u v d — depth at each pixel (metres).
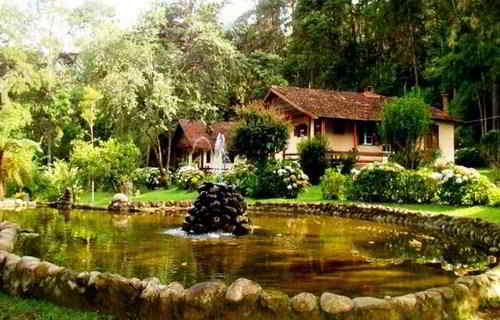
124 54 27.33
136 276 5.97
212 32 30.17
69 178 19.91
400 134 18.38
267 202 16.86
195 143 35.50
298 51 41.59
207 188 10.41
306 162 22.16
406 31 35.78
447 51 30.41
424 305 4.32
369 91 31.02
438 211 12.73
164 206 17.31
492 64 25.94
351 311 4.14
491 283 4.95
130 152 20.75
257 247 8.34
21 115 23.67
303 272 6.33
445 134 28.28
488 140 24.98
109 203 17.59
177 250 7.95
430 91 34.28
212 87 31.03
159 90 27.27
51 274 4.97
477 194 13.06
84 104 25.45
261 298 4.29
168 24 32.00
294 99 26.59
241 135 19.58
